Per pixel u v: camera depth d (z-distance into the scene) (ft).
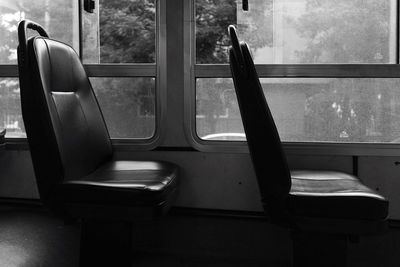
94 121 7.30
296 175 6.88
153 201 5.34
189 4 8.25
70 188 5.46
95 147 7.13
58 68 6.41
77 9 8.59
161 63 8.38
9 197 9.31
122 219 5.39
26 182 9.21
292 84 8.14
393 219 8.09
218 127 8.41
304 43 8.07
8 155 9.22
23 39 5.76
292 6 8.04
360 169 8.09
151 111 8.57
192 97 8.37
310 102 8.14
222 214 8.49
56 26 8.70
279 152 5.02
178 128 8.46
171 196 6.17
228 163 8.44
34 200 9.26
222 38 8.25
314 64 8.05
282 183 5.05
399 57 7.91
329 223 5.07
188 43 8.28
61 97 6.31
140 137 8.63
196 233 7.86
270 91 8.21
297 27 8.07
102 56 8.60
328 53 8.06
